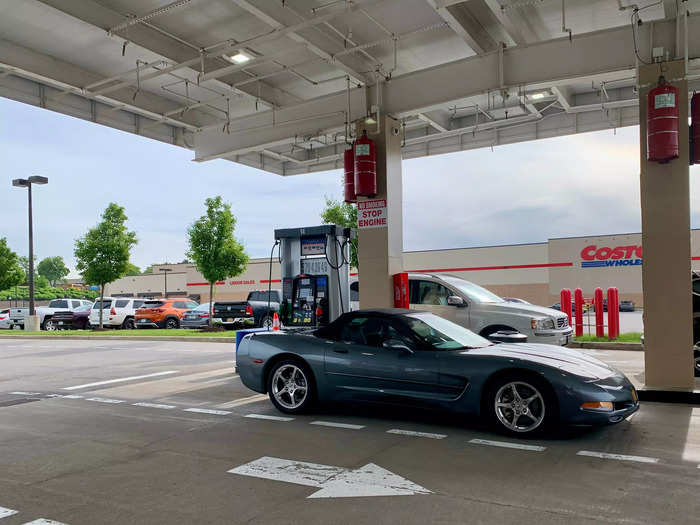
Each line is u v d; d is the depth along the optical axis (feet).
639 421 21.27
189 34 31.60
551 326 34.76
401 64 35.94
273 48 33.37
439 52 34.40
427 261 184.75
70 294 270.46
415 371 20.67
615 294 50.55
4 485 15.24
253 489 14.60
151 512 13.16
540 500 13.41
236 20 30.17
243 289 206.08
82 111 39.11
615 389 18.54
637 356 42.01
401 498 13.74
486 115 44.19
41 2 26.45
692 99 26.07
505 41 31.96
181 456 17.78
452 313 35.96
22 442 19.85
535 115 42.52
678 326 25.59
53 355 51.49
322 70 36.88
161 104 40.34
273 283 196.34
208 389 30.94
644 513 12.53
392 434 19.98
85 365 43.09
